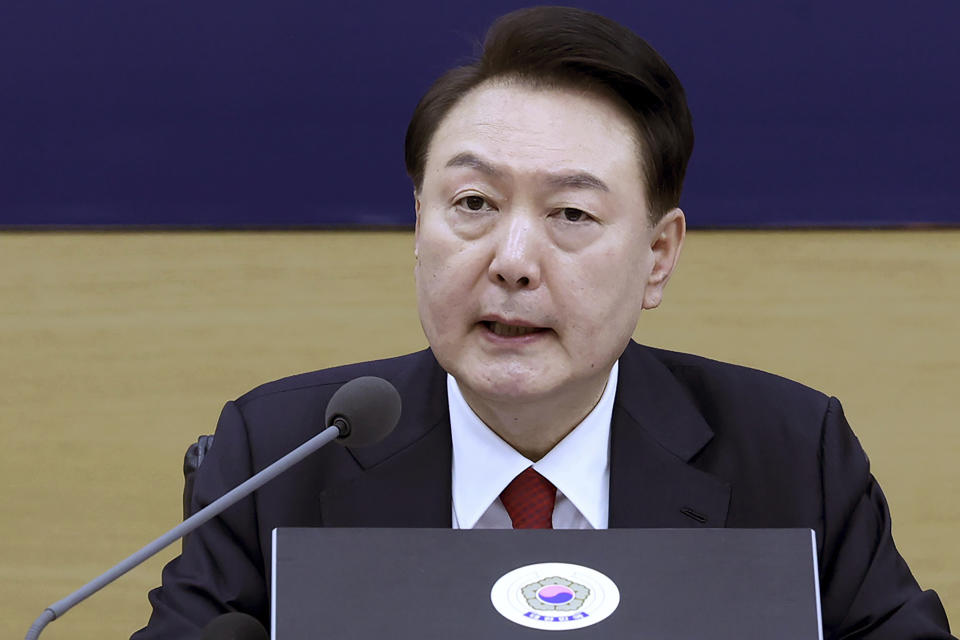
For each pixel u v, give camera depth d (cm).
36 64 1114
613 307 583
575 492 653
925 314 1104
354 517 661
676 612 467
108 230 1129
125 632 1079
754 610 469
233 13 1111
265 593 666
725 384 718
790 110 1101
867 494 702
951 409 1095
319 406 705
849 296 1106
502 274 565
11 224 1127
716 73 1098
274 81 1113
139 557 504
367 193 1122
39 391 1116
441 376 689
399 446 672
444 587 474
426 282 585
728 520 673
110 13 1111
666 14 1091
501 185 571
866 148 1102
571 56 578
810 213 1109
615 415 677
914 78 1095
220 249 1127
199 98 1117
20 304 1125
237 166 1122
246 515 675
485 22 1092
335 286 1126
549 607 466
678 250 636
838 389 1101
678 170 614
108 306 1126
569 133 575
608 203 577
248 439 697
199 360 1121
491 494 652
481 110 582
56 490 1102
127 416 1113
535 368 577
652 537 494
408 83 1109
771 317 1109
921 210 1105
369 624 461
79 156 1122
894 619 656
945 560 1073
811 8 1092
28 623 1077
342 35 1107
